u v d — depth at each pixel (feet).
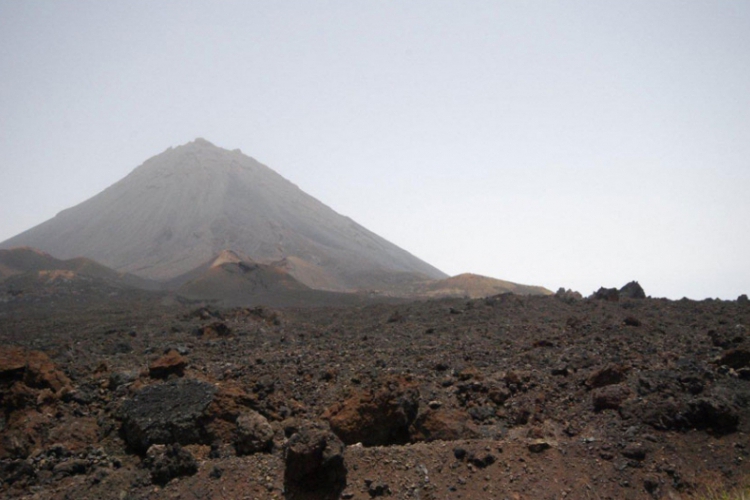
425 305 88.43
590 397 34.01
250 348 53.01
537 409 33.78
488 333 55.52
